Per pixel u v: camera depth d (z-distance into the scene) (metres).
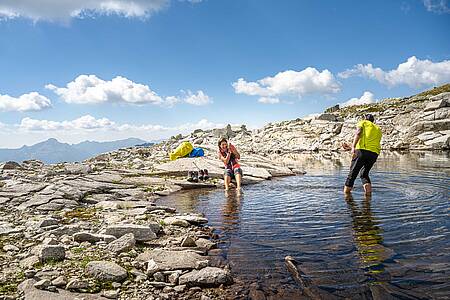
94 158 31.00
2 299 4.55
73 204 11.15
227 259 6.46
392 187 13.72
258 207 10.98
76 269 5.60
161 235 7.97
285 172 20.27
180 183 15.73
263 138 61.97
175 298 4.99
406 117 49.41
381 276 5.49
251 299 4.97
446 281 5.23
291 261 6.18
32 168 20.88
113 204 10.99
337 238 7.43
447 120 41.06
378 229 7.95
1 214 9.52
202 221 9.20
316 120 63.25
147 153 36.34
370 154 12.07
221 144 15.52
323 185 15.48
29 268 5.59
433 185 13.92
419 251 6.45
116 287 5.14
